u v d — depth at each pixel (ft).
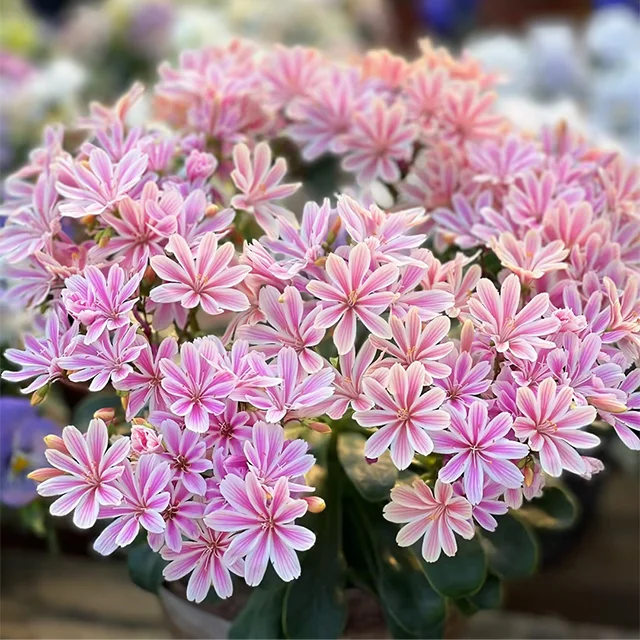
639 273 1.03
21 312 1.30
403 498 0.86
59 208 0.96
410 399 0.85
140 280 0.90
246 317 0.94
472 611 1.12
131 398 0.89
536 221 1.09
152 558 1.10
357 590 1.13
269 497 0.82
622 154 1.29
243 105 1.23
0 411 1.24
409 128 1.18
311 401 0.84
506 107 1.61
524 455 0.82
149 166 1.06
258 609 1.07
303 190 1.43
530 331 0.89
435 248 1.16
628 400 0.90
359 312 0.88
